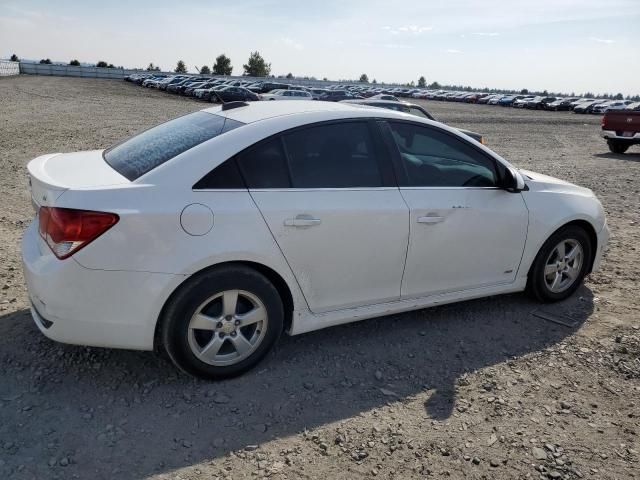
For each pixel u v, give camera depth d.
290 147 3.32
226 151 3.13
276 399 3.12
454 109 50.00
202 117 3.80
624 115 16.42
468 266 3.97
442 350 3.76
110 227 2.81
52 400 2.99
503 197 4.05
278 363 3.50
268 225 3.14
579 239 4.50
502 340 3.93
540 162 14.20
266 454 2.67
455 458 2.70
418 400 3.18
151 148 3.42
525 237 4.17
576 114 54.12
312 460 2.65
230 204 3.06
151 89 60.62
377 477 2.55
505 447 2.80
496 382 3.39
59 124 18.81
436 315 4.30
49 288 2.86
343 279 3.49
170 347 3.06
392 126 3.71
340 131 3.51
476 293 4.11
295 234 3.23
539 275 4.39
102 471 2.50
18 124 18.16
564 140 22.19
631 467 2.68
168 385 3.19
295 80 106.56
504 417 3.04
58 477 2.45
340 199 3.38
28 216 6.54
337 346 3.75
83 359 3.40
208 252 2.98
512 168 4.04
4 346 3.50
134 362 3.41
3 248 5.31
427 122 3.83
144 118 22.88
